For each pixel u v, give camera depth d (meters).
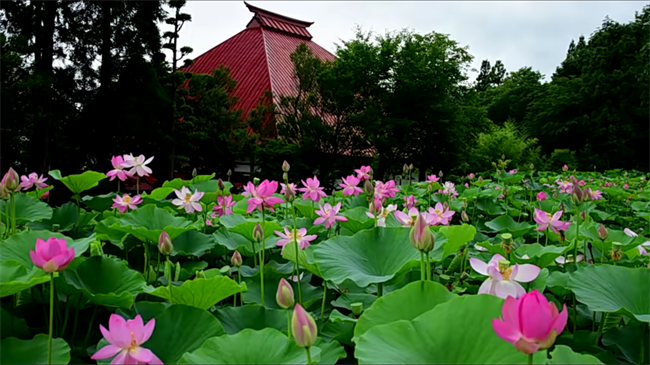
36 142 11.91
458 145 16.95
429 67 16.17
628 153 25.78
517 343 0.96
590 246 3.03
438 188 5.48
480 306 1.27
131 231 2.44
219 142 15.57
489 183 7.44
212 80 16.05
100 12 13.30
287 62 24.38
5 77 10.41
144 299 2.15
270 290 2.23
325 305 2.20
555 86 30.39
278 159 15.84
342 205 4.35
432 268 2.38
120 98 13.20
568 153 23.11
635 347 1.66
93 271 1.89
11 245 2.07
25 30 12.21
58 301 1.77
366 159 17.78
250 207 2.39
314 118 16.23
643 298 1.77
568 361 1.27
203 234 2.79
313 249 2.04
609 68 28.03
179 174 16.62
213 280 1.73
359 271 1.92
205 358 1.34
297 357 1.34
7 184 2.46
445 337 1.25
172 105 13.70
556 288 1.98
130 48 13.52
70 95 13.17
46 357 1.42
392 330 1.30
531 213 5.11
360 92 16.97
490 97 45.00
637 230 4.42
